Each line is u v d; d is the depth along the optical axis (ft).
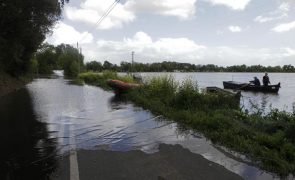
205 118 29.40
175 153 20.51
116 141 24.02
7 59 85.05
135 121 32.60
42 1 61.67
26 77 137.28
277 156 18.95
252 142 22.02
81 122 32.58
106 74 117.29
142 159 19.33
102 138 25.04
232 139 23.18
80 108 44.14
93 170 17.38
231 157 19.57
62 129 28.91
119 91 65.98
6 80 89.51
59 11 69.41
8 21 62.39
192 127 28.63
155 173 16.88
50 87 96.32
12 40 71.46
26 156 20.20
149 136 25.49
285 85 178.50
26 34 68.18
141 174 16.74
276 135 23.21
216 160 19.03
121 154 20.45
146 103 44.21
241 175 16.62
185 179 16.02
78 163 18.63
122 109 42.27
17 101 54.03
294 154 19.19
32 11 63.10
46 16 68.18
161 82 50.16
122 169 17.52
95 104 48.93
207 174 16.71
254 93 105.60
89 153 20.76
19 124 31.60
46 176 16.56
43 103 50.83
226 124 27.04
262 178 16.21
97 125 30.71
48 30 77.15
